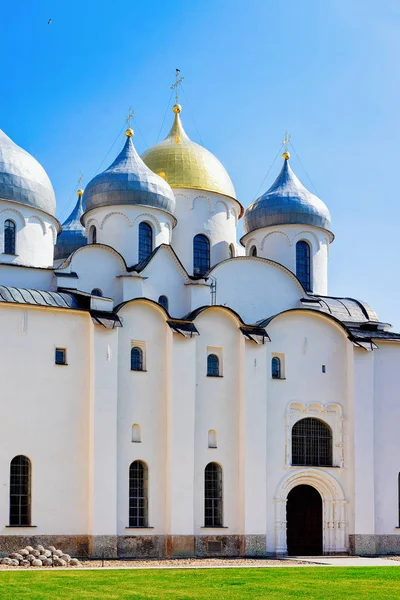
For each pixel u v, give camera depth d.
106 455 42.22
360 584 30.09
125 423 43.78
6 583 28.23
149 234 53.12
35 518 40.62
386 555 48.25
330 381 49.66
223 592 27.22
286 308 53.03
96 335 42.97
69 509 41.44
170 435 44.31
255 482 46.00
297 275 58.00
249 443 46.19
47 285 47.78
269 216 58.44
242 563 40.47
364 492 48.72
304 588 28.62
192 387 45.22
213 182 57.25
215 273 51.09
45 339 42.31
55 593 25.94
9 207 48.91
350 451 49.12
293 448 48.31
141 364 44.94
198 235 56.44
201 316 46.66
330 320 50.06
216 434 46.06
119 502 42.91
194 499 44.69
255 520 45.62
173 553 43.31
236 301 51.44
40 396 41.72
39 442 41.31
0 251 48.25
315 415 48.91
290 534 47.66
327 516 48.38
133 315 44.84
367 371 50.09
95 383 42.53
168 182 56.47
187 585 28.84
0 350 41.19
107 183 52.78
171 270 49.94
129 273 48.31
